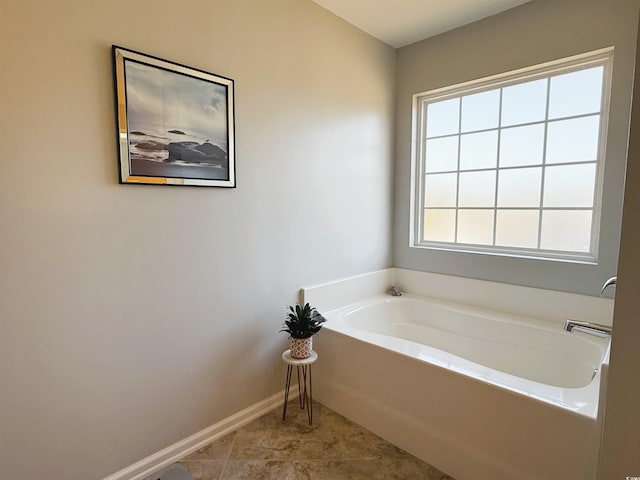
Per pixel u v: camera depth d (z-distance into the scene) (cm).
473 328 241
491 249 255
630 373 100
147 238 156
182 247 168
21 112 122
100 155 140
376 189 280
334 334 208
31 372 130
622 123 192
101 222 142
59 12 128
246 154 190
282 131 207
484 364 235
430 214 290
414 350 180
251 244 197
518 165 240
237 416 197
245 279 196
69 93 131
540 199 232
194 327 175
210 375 184
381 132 280
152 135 152
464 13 235
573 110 216
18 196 123
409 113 284
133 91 146
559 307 220
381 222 287
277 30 201
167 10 155
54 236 131
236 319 193
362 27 252
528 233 238
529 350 216
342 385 207
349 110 251
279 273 213
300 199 222
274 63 200
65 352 137
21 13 120
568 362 200
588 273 208
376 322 260
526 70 228
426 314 266
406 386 176
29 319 128
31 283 128
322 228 238
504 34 232
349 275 262
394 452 177
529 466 139
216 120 174
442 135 279
